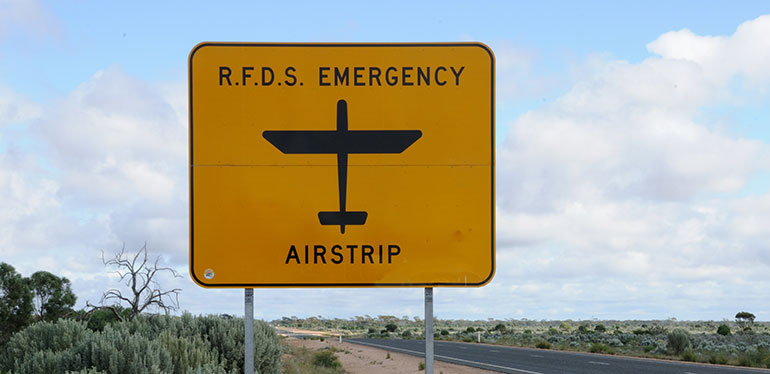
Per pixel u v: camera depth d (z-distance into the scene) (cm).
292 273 570
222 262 566
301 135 576
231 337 1420
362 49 582
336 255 573
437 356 3209
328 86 580
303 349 3391
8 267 2683
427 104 580
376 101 580
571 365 2544
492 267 573
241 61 576
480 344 4781
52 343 1334
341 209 575
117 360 997
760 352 3033
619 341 4641
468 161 579
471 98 581
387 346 4450
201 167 568
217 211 568
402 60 582
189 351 1173
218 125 571
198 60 573
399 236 575
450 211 576
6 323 2630
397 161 578
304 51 580
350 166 577
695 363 2678
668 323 12056
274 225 571
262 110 575
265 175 572
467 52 584
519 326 12350
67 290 2875
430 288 573
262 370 1468
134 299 2153
